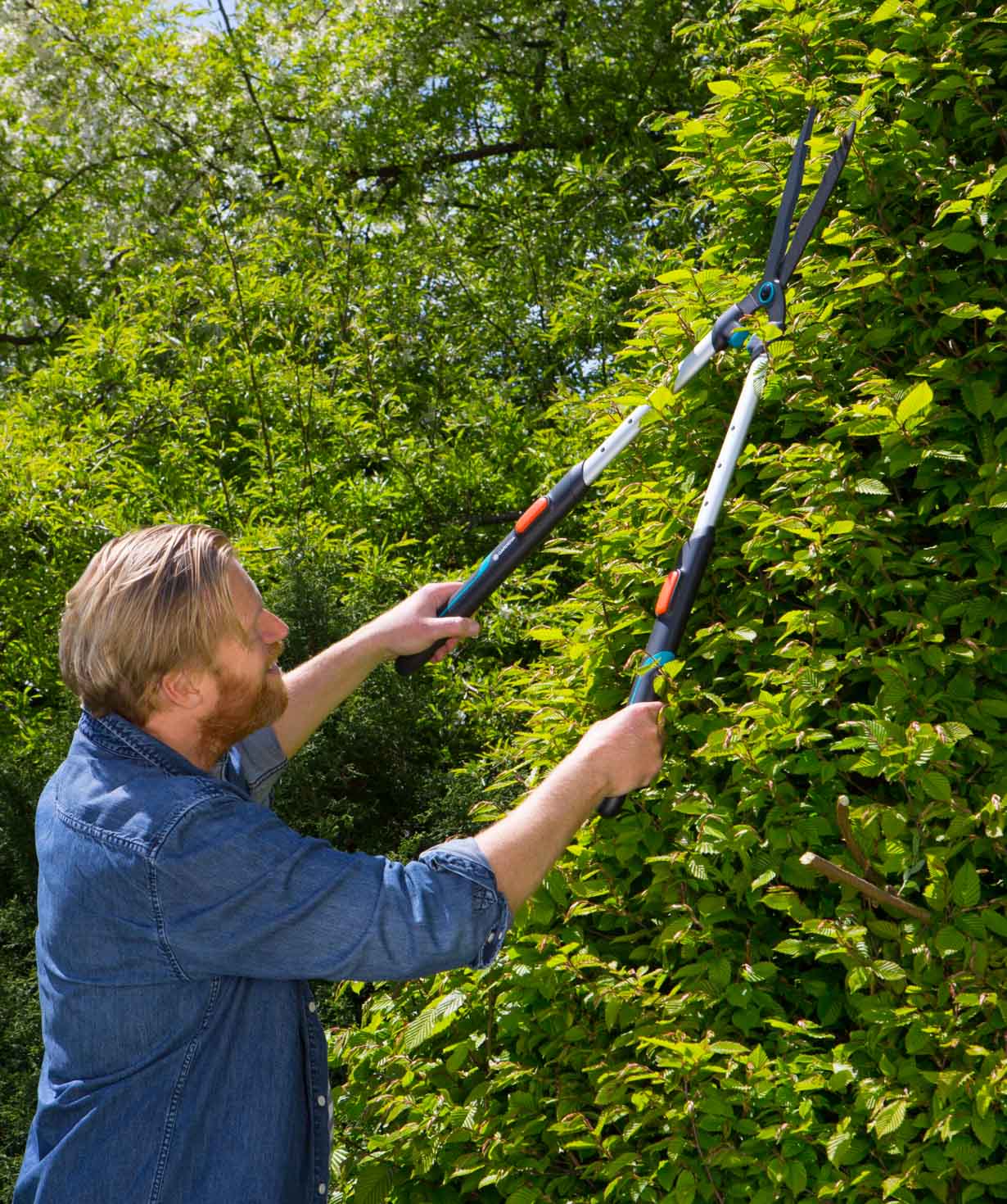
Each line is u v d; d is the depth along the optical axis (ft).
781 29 7.71
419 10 26.71
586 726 7.07
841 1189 5.28
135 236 23.98
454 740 12.15
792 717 5.97
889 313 6.75
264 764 6.03
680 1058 5.63
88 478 14.39
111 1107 4.51
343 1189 6.61
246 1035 4.65
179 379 17.62
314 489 15.75
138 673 4.68
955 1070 5.20
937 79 7.01
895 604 6.51
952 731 5.55
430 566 14.47
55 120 26.23
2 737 13.26
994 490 6.04
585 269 19.61
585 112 25.88
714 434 7.09
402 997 7.41
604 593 7.18
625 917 6.59
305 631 11.69
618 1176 5.82
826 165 6.92
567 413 8.92
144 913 4.46
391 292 19.44
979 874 6.03
